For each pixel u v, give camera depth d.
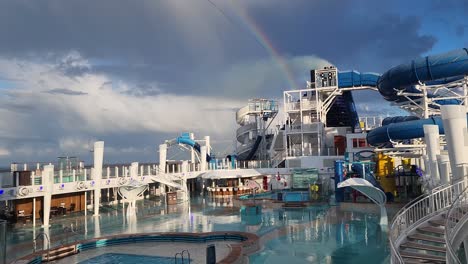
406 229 14.39
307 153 53.50
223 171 48.28
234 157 55.66
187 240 21.94
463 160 15.68
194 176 48.94
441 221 14.30
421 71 25.53
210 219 29.98
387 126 29.48
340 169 37.19
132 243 21.83
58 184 28.70
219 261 16.28
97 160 32.66
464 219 12.59
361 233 23.92
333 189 46.25
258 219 29.62
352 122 59.06
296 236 23.47
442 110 16.19
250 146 62.22
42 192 27.48
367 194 26.50
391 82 27.97
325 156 50.41
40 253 18.30
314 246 20.97
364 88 55.31
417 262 12.40
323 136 53.53
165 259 18.28
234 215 31.80
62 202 32.66
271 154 57.25
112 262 18.06
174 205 38.94
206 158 54.50
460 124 15.77
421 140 34.69
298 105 55.38
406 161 41.03
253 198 40.81
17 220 28.34
